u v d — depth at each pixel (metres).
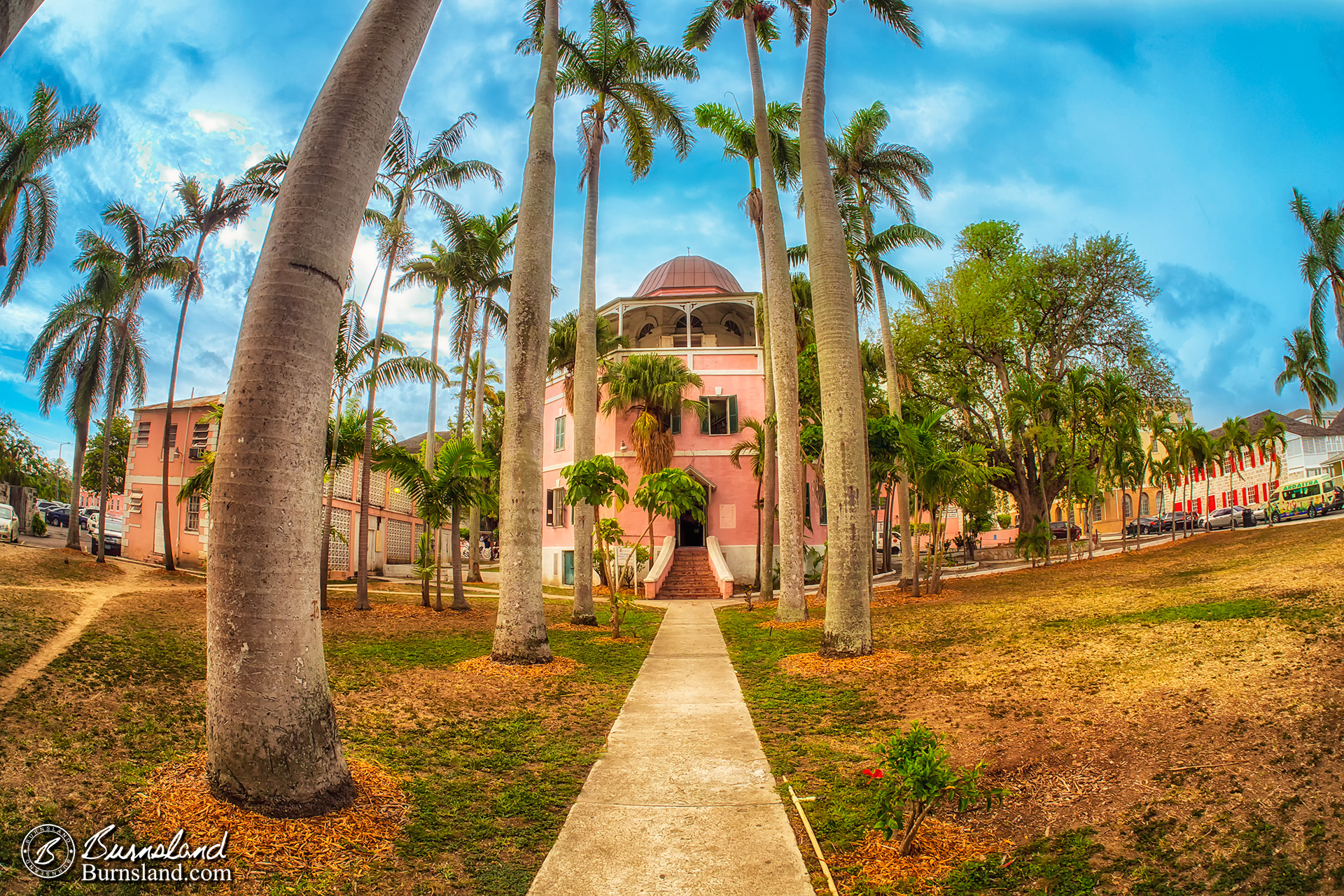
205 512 28.09
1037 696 8.52
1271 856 4.59
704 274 38.56
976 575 27.05
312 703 5.39
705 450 32.12
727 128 20.78
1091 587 18.55
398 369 18.52
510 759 7.34
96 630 10.94
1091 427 30.14
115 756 5.94
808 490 32.62
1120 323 33.25
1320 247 29.25
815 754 7.53
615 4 18.72
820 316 13.08
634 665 12.69
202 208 21.02
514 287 12.94
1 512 27.16
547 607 21.88
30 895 3.94
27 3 3.48
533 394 12.66
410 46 6.28
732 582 28.14
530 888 4.76
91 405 25.78
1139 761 6.15
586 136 19.03
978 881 4.78
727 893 4.72
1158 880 4.54
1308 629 8.98
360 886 4.58
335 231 5.68
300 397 5.44
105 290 22.89
